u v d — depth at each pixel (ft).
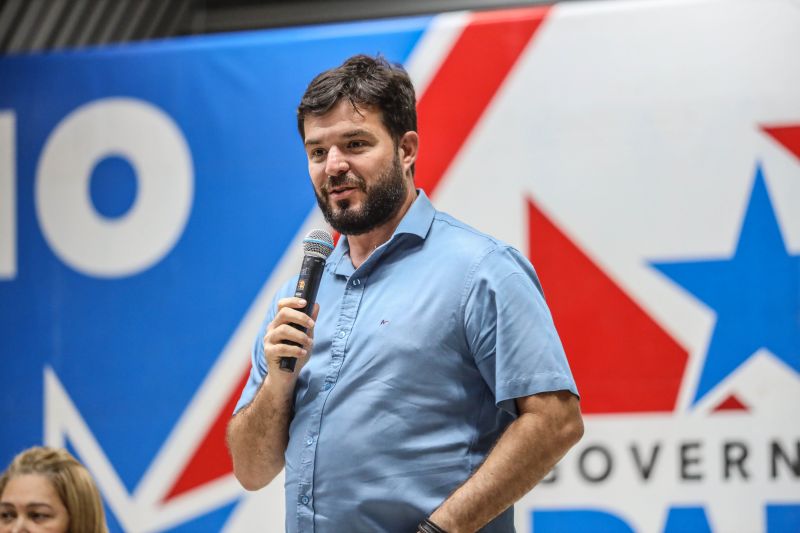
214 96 33.65
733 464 28.91
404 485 14.93
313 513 15.35
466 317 15.34
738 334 29.19
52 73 34.81
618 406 29.68
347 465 15.14
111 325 33.45
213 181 33.32
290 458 15.85
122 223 33.78
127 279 33.53
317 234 16.81
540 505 29.89
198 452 32.40
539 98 31.12
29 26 37.78
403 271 16.11
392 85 16.47
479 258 15.67
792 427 28.68
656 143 30.19
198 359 32.78
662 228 29.94
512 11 31.68
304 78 33.09
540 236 30.71
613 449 29.60
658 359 29.60
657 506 29.19
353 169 16.10
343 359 15.72
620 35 30.76
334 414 15.47
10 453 33.45
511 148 31.14
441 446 15.05
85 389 33.32
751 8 30.04
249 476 17.06
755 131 29.68
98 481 32.78
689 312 29.55
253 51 33.53
